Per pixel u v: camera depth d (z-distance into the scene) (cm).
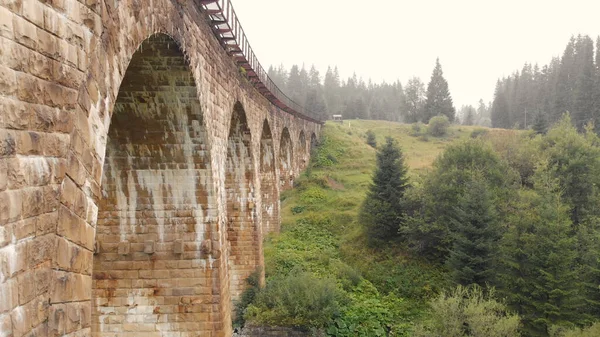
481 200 1895
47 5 388
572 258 1650
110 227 1143
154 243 1148
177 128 1054
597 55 6975
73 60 434
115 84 551
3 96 332
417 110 9881
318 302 1627
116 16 549
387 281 2192
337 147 5659
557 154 2648
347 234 2844
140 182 1125
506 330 1409
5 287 332
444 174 2414
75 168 441
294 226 3034
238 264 1838
